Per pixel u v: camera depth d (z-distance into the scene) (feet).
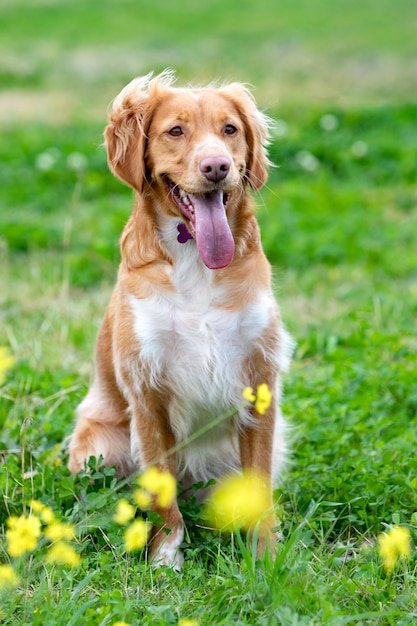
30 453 23.12
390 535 17.95
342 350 29.48
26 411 25.39
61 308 34.78
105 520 18.85
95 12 127.54
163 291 20.12
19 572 17.67
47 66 96.17
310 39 106.42
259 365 20.43
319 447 23.39
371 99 78.33
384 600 16.58
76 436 22.82
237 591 16.53
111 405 22.62
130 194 52.80
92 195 52.80
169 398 20.71
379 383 26.71
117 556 18.44
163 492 16.49
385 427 24.14
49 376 28.32
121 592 17.15
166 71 21.90
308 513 18.95
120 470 22.63
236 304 20.08
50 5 133.59
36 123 71.26
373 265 40.73
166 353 20.24
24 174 55.21
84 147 59.67
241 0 132.57
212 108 20.33
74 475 21.36
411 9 123.03
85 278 39.55
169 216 20.33
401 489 20.70
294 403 25.96
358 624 15.52
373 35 107.14
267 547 17.16
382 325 33.40
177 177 19.85
